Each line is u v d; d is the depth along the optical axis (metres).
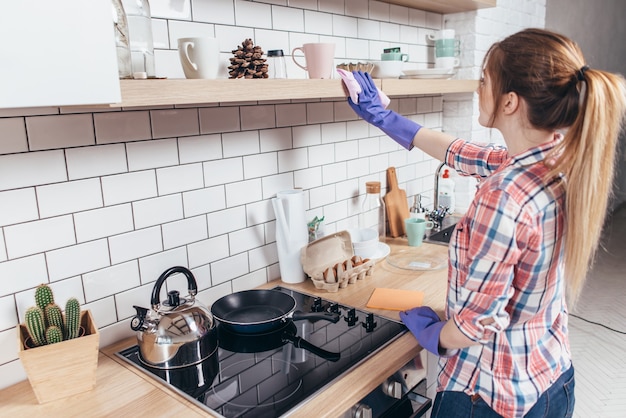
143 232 1.48
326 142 2.05
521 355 1.16
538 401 1.17
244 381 1.25
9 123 1.18
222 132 1.64
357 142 2.22
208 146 1.61
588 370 2.88
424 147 1.71
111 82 0.96
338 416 1.13
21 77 0.84
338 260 1.92
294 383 1.23
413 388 1.44
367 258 2.01
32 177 1.24
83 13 0.90
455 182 2.87
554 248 1.08
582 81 0.97
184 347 1.32
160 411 1.13
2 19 0.81
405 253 2.20
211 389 1.22
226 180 1.68
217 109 1.61
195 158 1.58
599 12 5.31
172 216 1.55
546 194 1.04
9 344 1.26
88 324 1.28
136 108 1.41
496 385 1.16
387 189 2.47
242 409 1.13
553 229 1.06
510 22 2.90
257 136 1.76
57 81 0.88
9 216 1.21
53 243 1.30
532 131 1.08
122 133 1.39
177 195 1.55
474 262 1.05
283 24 1.78
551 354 1.19
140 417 1.11
